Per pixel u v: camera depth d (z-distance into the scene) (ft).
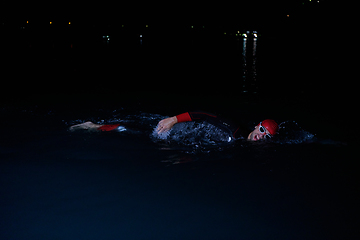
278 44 73.36
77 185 6.88
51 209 5.85
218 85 23.24
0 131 10.88
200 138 10.95
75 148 9.40
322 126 13.16
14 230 5.18
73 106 15.33
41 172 7.55
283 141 10.75
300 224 5.60
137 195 6.49
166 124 10.89
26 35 61.26
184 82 24.25
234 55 46.50
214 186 7.03
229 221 5.63
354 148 10.06
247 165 8.43
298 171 8.09
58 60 34.09
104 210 5.87
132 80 24.38
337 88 22.43
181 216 5.74
